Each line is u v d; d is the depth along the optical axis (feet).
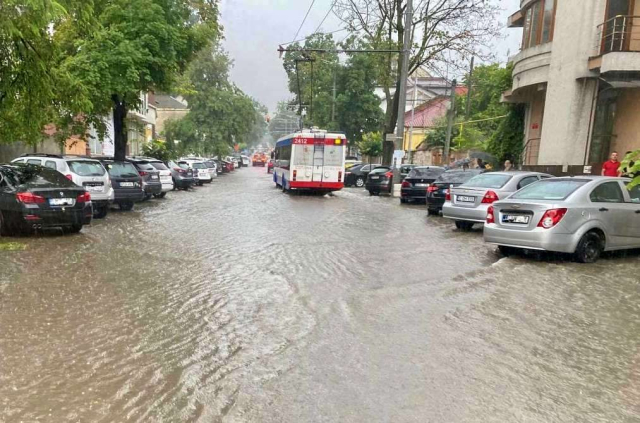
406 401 11.86
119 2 56.39
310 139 75.87
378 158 162.20
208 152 170.30
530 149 70.38
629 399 12.06
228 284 22.91
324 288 22.31
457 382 12.90
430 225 44.45
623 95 53.62
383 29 95.61
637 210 28.84
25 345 15.19
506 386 12.69
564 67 56.34
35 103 36.29
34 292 20.93
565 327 17.06
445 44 91.86
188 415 11.26
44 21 27.86
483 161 81.10
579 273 24.50
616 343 15.67
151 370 13.60
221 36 72.08
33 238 34.19
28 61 33.06
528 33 66.23
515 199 28.81
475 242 34.99
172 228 40.86
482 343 15.62
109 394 12.20
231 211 54.44
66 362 14.01
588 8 53.16
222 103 170.60
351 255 30.04
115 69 54.39
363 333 16.53
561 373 13.50
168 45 58.65
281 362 14.19
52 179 35.58
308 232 39.47
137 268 25.81
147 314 18.37
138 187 53.93
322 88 172.04
